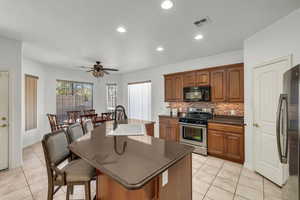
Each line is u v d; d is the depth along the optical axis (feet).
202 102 13.42
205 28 7.75
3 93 8.75
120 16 6.58
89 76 19.40
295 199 4.37
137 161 3.64
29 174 8.30
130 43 9.75
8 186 7.17
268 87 7.63
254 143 8.58
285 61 6.70
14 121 9.07
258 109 8.28
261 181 7.63
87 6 5.86
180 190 4.42
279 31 6.97
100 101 20.45
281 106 5.68
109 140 5.51
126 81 21.12
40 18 6.73
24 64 12.88
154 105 17.40
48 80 15.84
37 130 14.53
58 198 6.34
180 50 11.18
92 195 6.52
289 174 4.83
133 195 3.28
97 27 7.57
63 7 5.92
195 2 5.62
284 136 5.56
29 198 6.33
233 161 9.99
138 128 7.61
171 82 14.67
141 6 5.86
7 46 8.83
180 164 4.42
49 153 4.73
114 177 2.91
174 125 13.32
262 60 7.95
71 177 4.67
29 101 13.53
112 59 13.60
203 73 12.41
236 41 9.52
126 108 21.13
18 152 9.20
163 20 6.93
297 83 4.36
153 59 13.76
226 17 6.72
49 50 10.99
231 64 10.87
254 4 5.77
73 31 8.00
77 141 5.35
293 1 5.63
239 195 6.57
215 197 6.46
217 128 10.67
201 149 11.39
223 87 11.33
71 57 12.82
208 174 8.41
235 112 11.62
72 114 16.78
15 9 6.04
